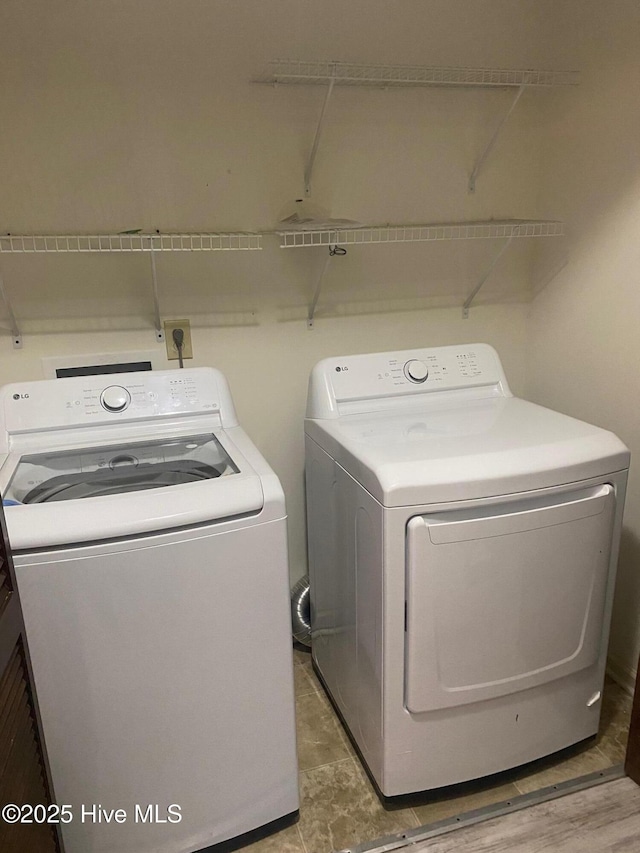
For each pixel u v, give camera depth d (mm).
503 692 1540
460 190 2154
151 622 1284
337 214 2053
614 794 1632
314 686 2076
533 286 2307
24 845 976
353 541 1568
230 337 2049
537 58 2098
